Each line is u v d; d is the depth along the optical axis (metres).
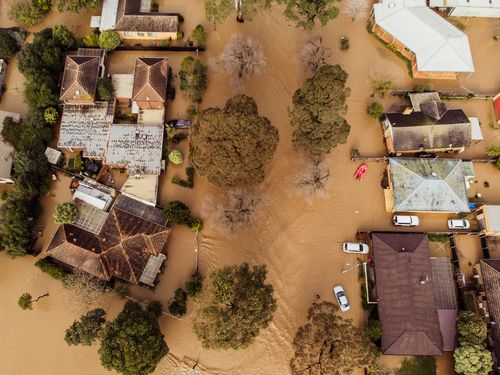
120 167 68.12
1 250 63.56
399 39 73.88
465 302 62.47
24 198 63.00
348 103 73.50
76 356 59.56
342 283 63.88
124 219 63.50
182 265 64.12
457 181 66.12
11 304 61.75
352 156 69.38
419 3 76.56
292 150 70.12
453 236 65.56
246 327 51.75
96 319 56.78
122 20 73.75
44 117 68.31
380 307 60.06
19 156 63.25
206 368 59.66
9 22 77.62
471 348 55.66
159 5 78.75
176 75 74.00
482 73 76.12
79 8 75.38
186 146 69.62
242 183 62.66
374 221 67.00
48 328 60.69
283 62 75.81
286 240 65.81
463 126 68.06
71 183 67.00
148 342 52.38
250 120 56.06
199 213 66.50
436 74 74.25
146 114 69.75
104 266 61.09
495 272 60.81
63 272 61.41
